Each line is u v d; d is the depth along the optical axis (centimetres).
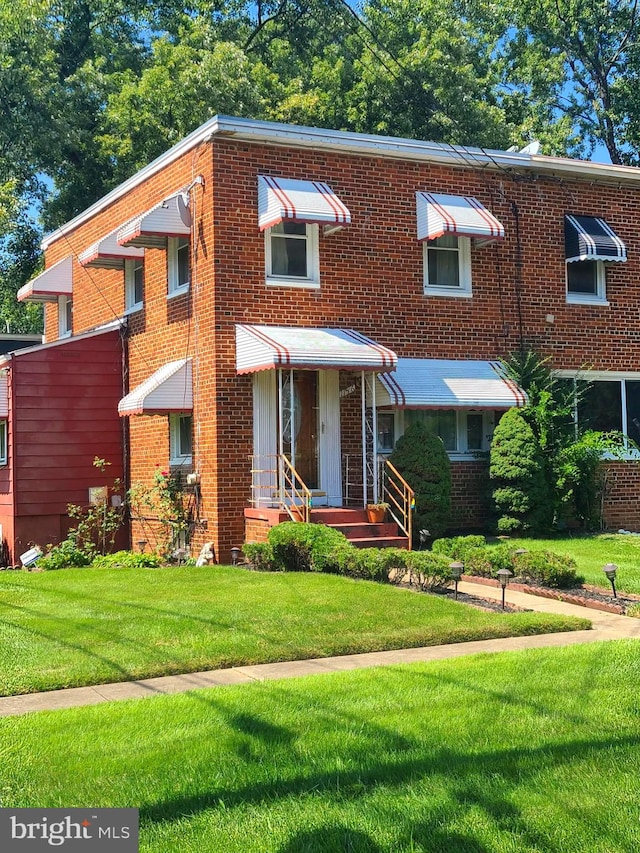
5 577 1341
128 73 3209
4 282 3625
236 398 1655
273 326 1695
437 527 1689
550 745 627
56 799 539
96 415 2009
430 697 736
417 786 560
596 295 2062
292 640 934
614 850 481
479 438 1945
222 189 1664
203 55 3059
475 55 4025
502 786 560
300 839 493
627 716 690
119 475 2025
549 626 1019
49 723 672
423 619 1022
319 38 3897
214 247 1653
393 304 1819
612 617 1100
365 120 3328
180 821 514
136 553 1730
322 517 1582
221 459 1634
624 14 3884
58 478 1956
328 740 637
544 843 489
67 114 3173
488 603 1142
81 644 905
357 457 1755
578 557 1505
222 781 566
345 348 1599
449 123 3300
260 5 3878
